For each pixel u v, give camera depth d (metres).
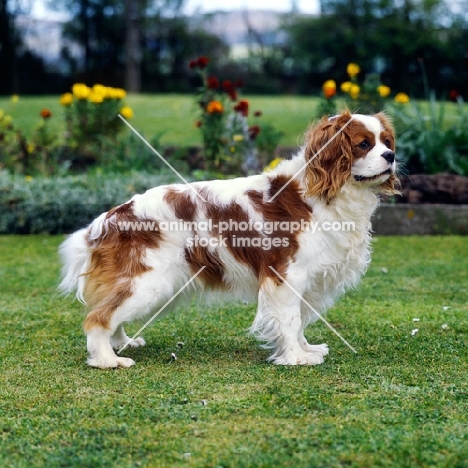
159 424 4.34
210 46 33.03
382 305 7.07
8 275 8.24
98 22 32.09
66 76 31.02
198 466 3.83
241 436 4.16
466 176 10.52
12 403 4.70
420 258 8.80
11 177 10.89
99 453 3.99
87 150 12.68
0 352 5.75
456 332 6.19
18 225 10.19
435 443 4.03
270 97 27.56
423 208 9.91
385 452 3.93
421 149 10.71
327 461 3.86
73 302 7.23
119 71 32.16
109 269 5.36
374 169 5.28
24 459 3.96
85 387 4.96
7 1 30.92
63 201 10.13
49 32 32.16
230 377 5.13
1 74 30.34
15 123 17.11
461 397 4.71
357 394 4.77
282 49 31.45
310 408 4.54
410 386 4.92
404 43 29.16
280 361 5.43
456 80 29.22
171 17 32.78
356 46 30.28
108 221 5.44
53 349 5.84
